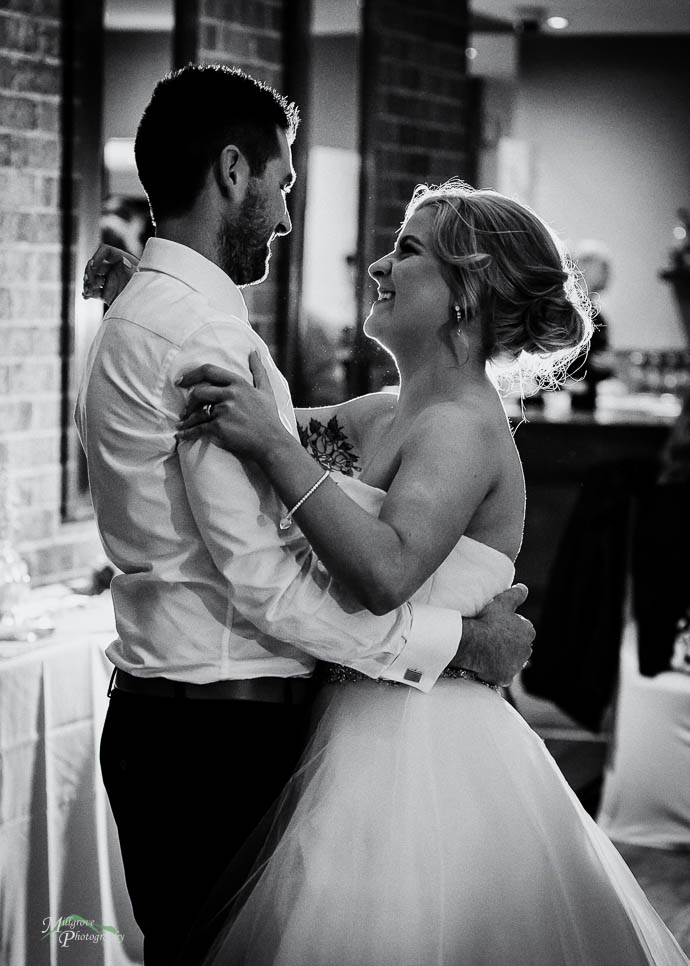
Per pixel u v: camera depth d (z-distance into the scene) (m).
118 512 1.74
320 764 1.82
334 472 1.93
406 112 5.35
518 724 1.91
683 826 3.95
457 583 1.84
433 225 1.89
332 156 4.89
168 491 1.69
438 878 1.73
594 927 1.82
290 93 4.64
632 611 4.11
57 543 3.72
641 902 2.02
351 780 1.79
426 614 1.77
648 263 9.83
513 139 9.39
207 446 1.63
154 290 1.72
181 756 1.75
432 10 5.46
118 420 1.71
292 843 1.77
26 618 2.92
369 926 1.71
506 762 1.83
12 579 2.94
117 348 1.72
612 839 4.00
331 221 4.89
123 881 2.91
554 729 5.20
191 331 1.67
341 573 1.62
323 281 4.86
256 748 1.76
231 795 1.77
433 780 1.78
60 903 2.75
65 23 3.66
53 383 3.70
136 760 1.78
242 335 1.69
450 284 1.86
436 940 1.70
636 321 9.88
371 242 5.04
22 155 3.55
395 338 1.91
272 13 4.52
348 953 1.70
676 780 3.94
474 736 1.83
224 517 1.62
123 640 1.80
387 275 1.94
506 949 1.73
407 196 5.37
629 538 4.36
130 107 3.86
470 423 1.80
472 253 1.85
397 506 1.70
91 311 3.79
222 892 1.81
